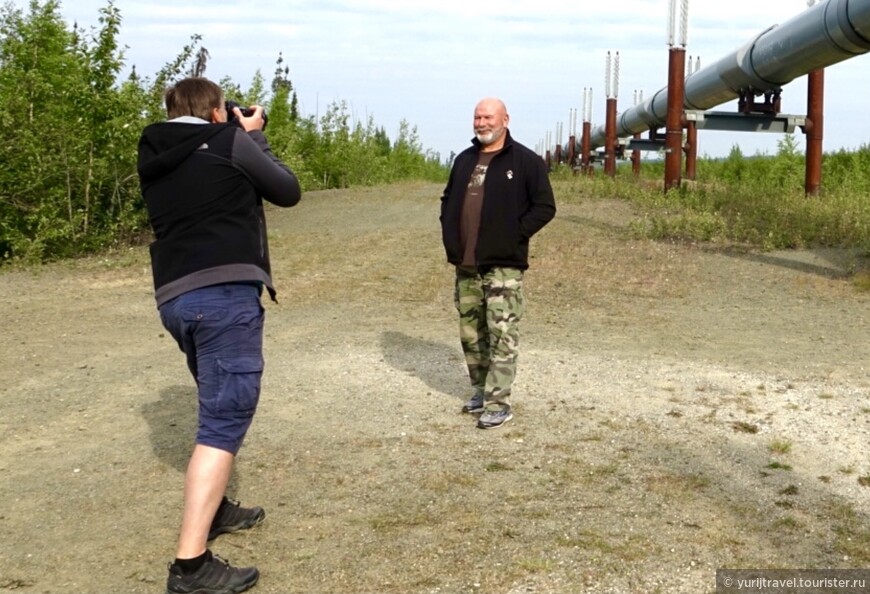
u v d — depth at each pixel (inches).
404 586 134.6
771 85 732.0
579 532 152.0
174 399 241.3
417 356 283.7
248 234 134.2
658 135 1203.9
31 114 570.3
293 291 414.0
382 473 180.9
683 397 235.0
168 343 315.9
